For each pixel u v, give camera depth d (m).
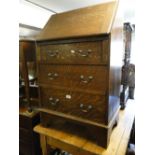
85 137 1.00
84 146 0.91
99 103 0.87
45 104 1.12
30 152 1.45
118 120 1.21
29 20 1.64
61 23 1.03
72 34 0.87
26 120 1.38
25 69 1.34
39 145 1.46
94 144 0.93
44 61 1.05
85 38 0.83
